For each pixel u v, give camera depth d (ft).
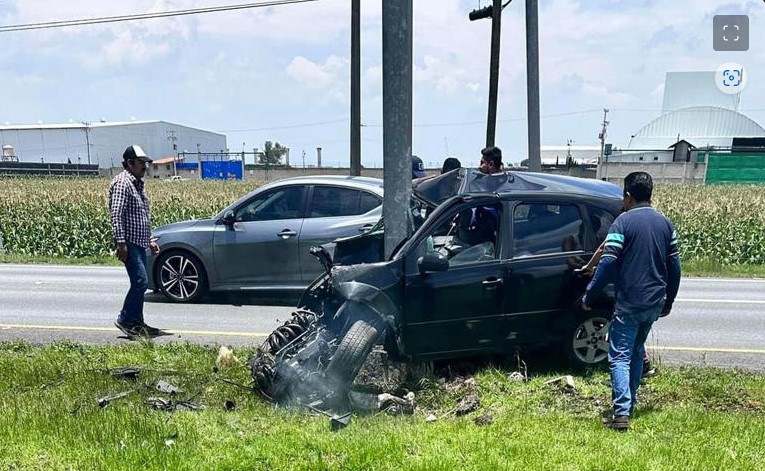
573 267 16.57
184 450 11.63
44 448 11.68
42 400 14.25
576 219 17.03
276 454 11.49
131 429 12.42
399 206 17.80
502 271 16.22
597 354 16.99
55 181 116.47
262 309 25.95
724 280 36.14
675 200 65.26
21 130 286.25
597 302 16.65
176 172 224.53
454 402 14.64
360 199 25.71
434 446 11.76
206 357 17.75
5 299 29.07
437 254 15.31
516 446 11.69
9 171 173.27
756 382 16.10
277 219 26.08
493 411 13.89
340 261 18.22
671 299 13.66
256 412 13.76
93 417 13.00
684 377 16.55
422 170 33.40
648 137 196.65
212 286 26.66
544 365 17.38
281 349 14.99
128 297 21.31
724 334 22.59
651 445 11.76
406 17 17.39
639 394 15.11
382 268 15.65
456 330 16.10
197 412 13.70
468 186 18.28
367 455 11.30
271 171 186.60
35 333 22.33
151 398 14.39
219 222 26.61
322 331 15.26
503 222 16.58
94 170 187.32
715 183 131.54
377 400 14.30
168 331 22.33
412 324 15.76
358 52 47.47
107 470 10.90
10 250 48.55
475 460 11.14
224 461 11.21
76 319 24.76
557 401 14.48
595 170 153.79
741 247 44.96
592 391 15.19
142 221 20.90
